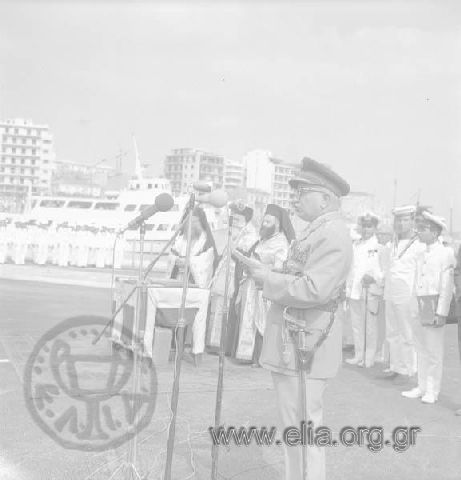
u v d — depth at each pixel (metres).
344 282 3.33
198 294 7.13
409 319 6.88
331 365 3.27
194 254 7.82
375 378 7.09
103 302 12.48
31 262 22.59
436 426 5.34
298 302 3.17
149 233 22.84
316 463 3.25
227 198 3.72
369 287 7.67
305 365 3.20
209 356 7.84
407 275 6.86
